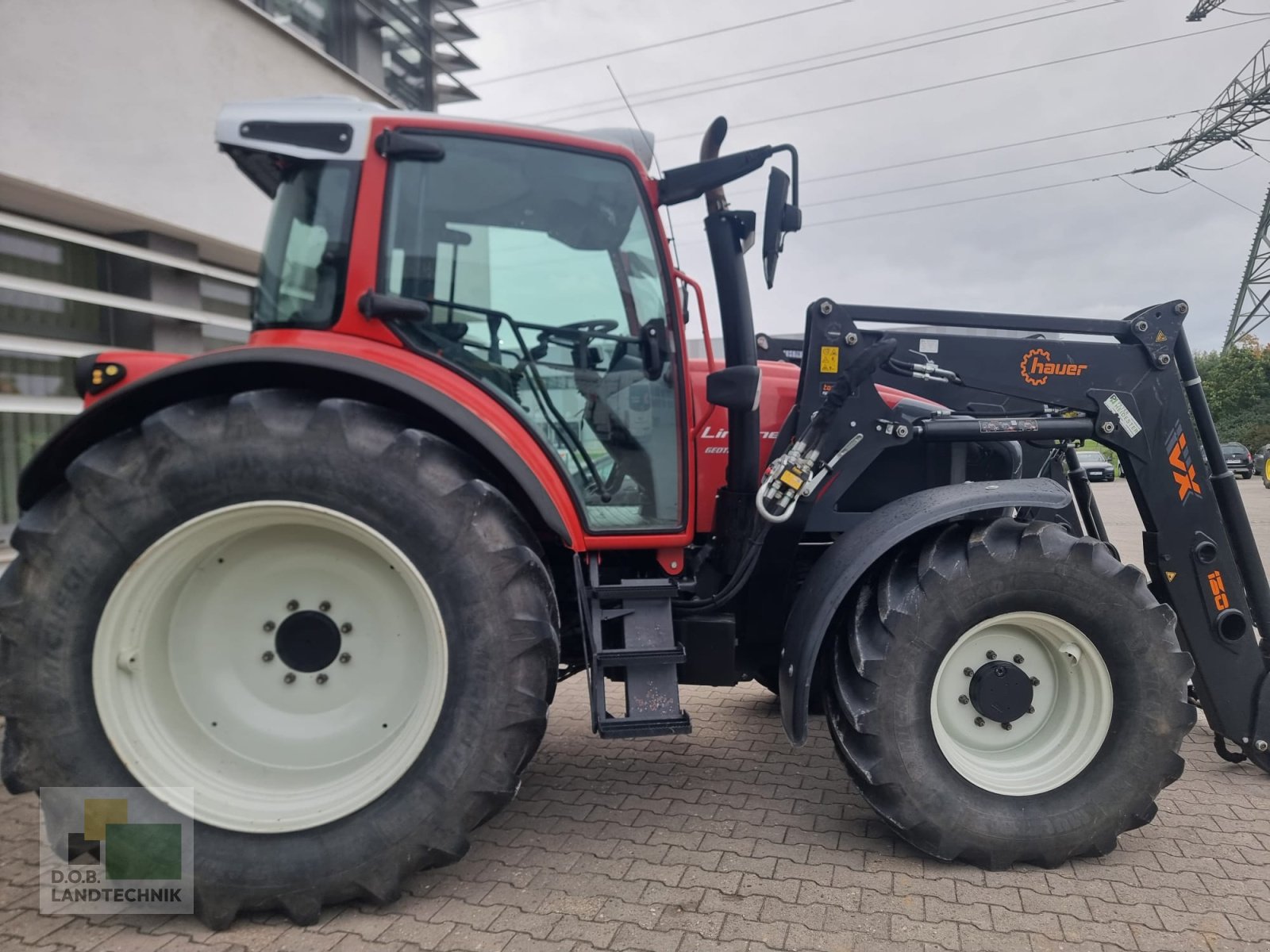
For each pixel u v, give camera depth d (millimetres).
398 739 2271
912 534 2533
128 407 2230
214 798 2182
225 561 2301
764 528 2703
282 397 2178
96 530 2100
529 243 2572
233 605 2326
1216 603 2881
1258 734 2920
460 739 2172
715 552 2926
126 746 2137
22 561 2102
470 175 2506
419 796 2160
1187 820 2754
